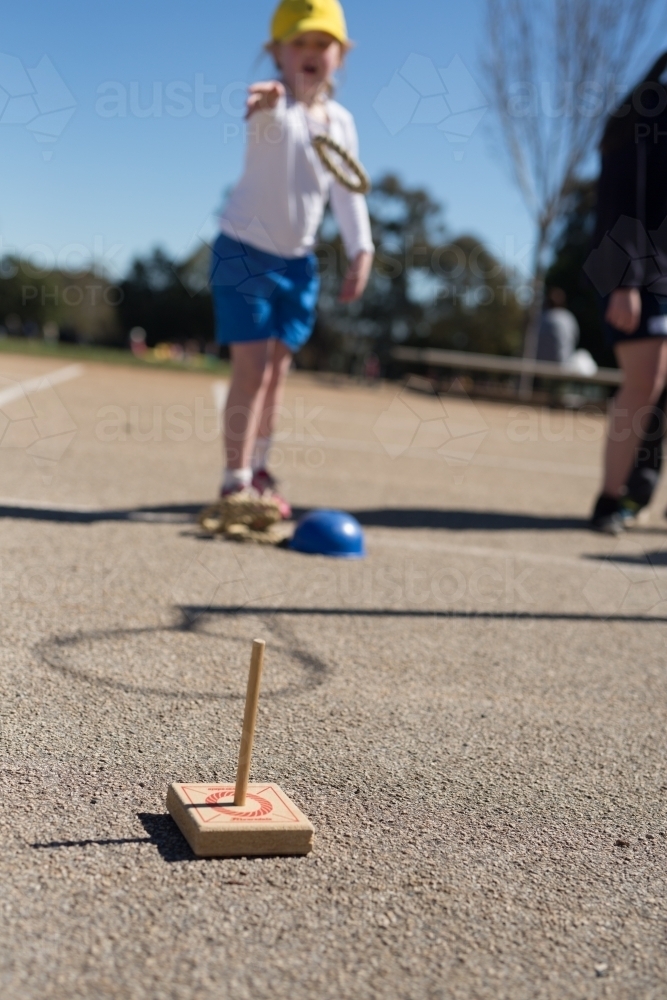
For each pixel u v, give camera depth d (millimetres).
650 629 3195
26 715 1983
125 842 1547
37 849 1495
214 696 2211
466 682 2496
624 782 1991
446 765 1980
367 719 2178
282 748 1974
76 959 1247
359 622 2934
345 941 1350
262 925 1364
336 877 1514
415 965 1313
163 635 2598
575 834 1746
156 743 1929
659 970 1362
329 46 3980
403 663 2592
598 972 1343
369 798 1800
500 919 1448
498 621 3107
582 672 2680
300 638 2711
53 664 2283
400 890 1496
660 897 1562
